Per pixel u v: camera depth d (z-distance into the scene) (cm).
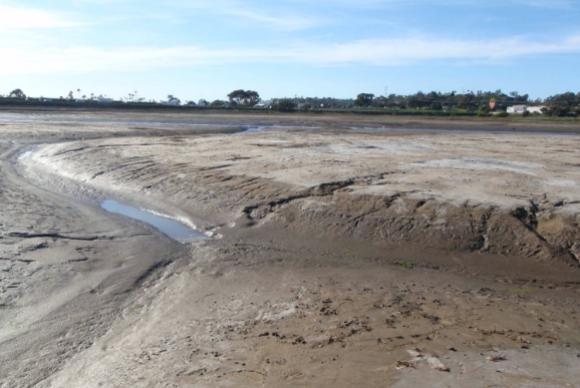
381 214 1488
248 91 13400
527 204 1500
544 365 735
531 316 947
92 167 2344
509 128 5862
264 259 1285
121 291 1072
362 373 708
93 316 951
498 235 1359
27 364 780
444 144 3397
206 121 6028
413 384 674
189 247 1377
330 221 1488
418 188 1695
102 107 9312
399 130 5088
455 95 13962
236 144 3100
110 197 1936
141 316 954
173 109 9481
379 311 959
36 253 1264
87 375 744
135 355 795
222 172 2038
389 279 1155
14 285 1066
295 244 1394
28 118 5700
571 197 1598
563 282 1164
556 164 2377
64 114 6925
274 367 735
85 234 1448
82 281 1116
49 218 1577
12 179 2195
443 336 841
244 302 1013
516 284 1145
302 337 839
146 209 1762
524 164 2348
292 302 1010
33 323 915
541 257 1273
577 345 814
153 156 2512
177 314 958
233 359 764
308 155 2561
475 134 4609
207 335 859
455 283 1140
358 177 1891
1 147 3069
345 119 7331
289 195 1666
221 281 1138
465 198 1555
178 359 773
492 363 737
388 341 819
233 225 1538
